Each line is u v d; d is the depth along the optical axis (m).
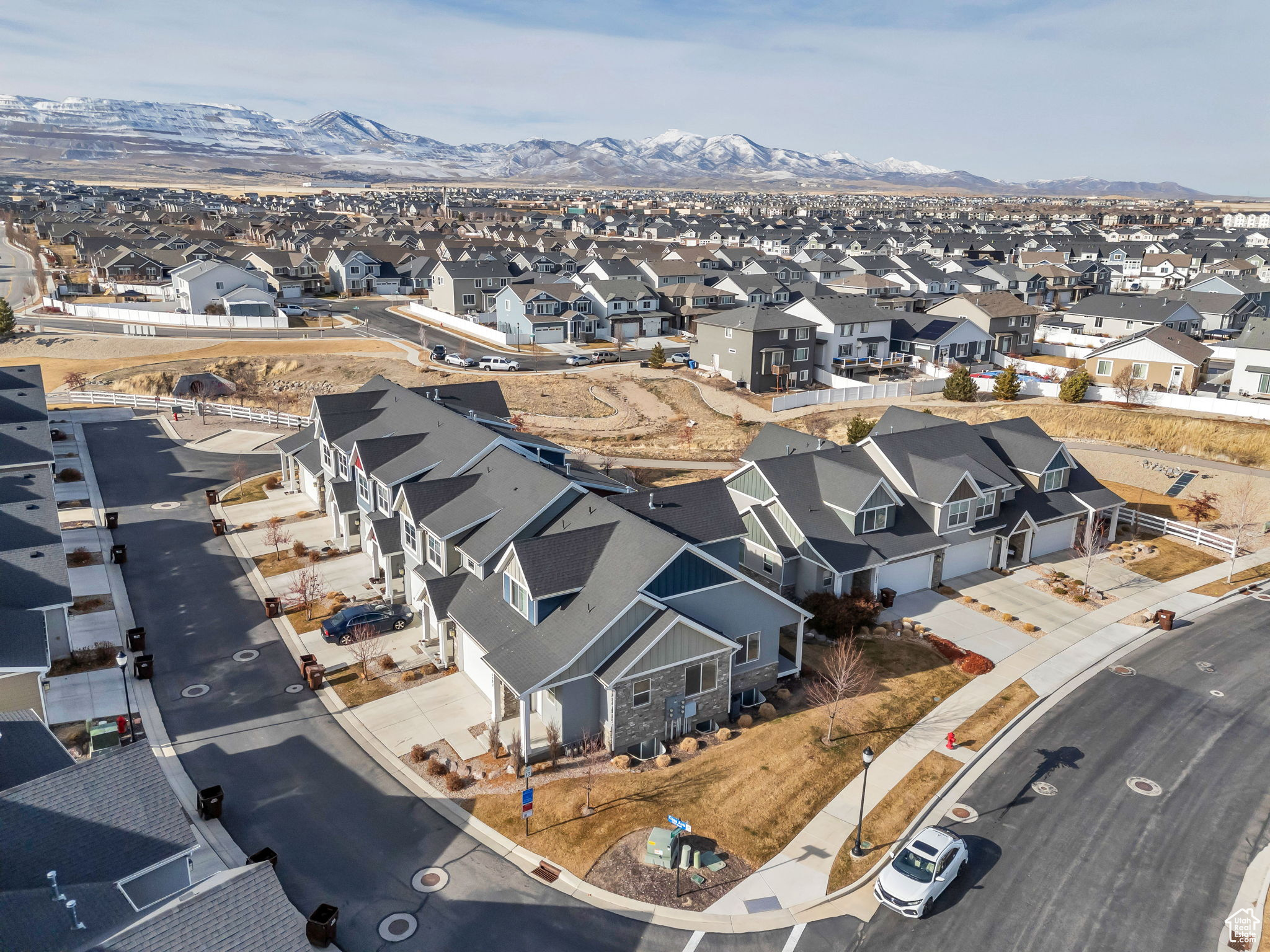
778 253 194.75
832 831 25.39
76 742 28.58
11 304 114.00
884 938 21.47
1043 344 97.44
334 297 131.25
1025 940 21.39
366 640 34.34
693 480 57.94
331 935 20.75
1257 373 70.81
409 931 21.31
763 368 82.50
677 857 24.02
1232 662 35.47
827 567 38.53
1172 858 24.28
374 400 50.94
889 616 39.41
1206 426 62.59
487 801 26.36
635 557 29.53
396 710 31.05
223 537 46.69
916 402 75.38
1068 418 68.00
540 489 35.06
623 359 93.19
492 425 47.06
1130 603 41.12
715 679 30.06
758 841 24.84
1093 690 33.28
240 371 85.50
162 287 119.81
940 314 96.25
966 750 29.36
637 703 28.36
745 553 42.81
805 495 41.72
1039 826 25.64
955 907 22.52
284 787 26.77
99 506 50.84
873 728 30.58
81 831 18.19
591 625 28.06
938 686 33.47
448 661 33.94
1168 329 79.56
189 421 69.94
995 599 41.44
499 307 106.75
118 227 176.62
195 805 25.78
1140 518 51.75
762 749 29.14
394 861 23.75
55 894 16.59
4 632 28.77
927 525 42.78
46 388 80.19
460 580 34.12
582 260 154.12
